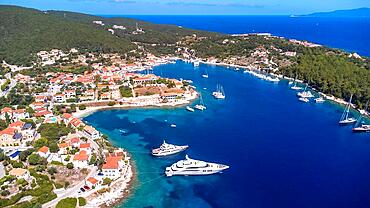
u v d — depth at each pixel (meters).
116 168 191.75
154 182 192.25
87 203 170.12
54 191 176.62
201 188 186.88
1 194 171.25
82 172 195.88
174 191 183.75
